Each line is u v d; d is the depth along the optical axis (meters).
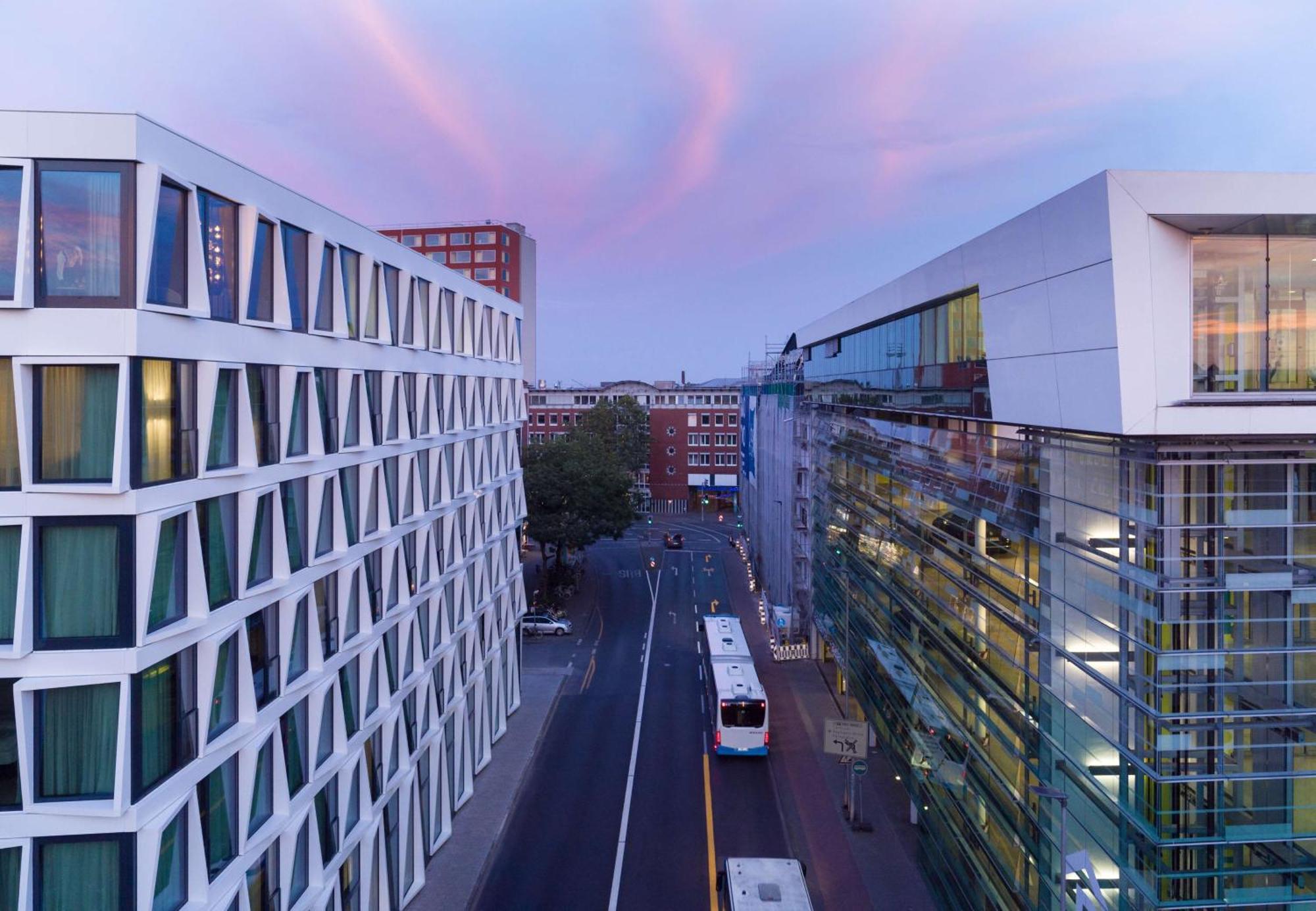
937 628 31.97
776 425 71.75
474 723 40.25
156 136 16.45
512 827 35.94
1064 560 21.31
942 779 30.64
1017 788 24.22
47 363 15.59
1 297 15.74
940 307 30.16
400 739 29.69
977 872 26.64
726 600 76.62
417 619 32.19
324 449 24.16
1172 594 17.45
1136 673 18.11
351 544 26.08
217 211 18.97
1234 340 17.30
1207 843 17.30
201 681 18.05
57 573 15.91
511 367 48.28
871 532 42.91
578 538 74.50
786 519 65.56
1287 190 16.58
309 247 23.34
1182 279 17.12
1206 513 17.48
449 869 32.34
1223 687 17.38
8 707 15.88
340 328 24.80
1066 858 19.55
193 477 17.78
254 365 20.56
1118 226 16.89
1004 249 22.67
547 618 65.44
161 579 16.91
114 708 16.02
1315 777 17.77
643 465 127.88
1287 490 17.70
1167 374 17.03
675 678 55.44
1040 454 22.58
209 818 18.70
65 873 16.05
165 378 16.97
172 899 17.34
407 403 31.14
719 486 132.75
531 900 30.50
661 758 43.16
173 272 17.16
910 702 35.09
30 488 15.59
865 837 35.19
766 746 42.97
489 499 43.16
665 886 31.44
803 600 62.56
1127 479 18.44
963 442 28.97
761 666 58.84
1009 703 24.86
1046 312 20.23
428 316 33.66
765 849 34.22
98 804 15.75
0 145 15.67
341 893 24.98
